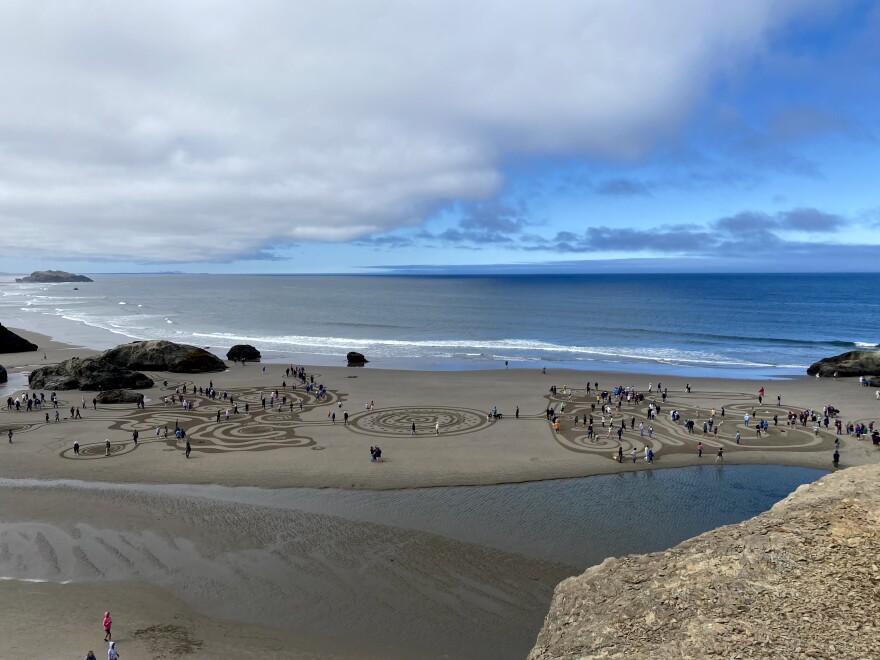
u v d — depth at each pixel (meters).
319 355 108.00
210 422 58.69
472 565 30.14
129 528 34.31
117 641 23.83
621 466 45.38
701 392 72.69
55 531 33.88
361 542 32.62
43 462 46.06
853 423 57.19
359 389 74.75
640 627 18.61
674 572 20.64
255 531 33.97
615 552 31.73
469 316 181.88
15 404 64.56
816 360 100.62
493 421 58.91
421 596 27.28
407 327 154.50
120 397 67.94
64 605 26.47
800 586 18.19
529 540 33.03
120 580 28.67
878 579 17.77
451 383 78.38
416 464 45.53
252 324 161.50
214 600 27.03
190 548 31.92
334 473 43.56
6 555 31.06
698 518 36.22
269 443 51.31
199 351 89.50
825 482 24.30
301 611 26.19
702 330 141.50
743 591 18.62
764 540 20.42
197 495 39.44
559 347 116.62
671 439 52.56
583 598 21.30
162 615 25.81
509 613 25.94
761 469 44.97
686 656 16.64
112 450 49.28
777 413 62.03
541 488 40.97
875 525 19.89
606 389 74.44
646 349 113.75
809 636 16.38
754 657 16.02
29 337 127.50
